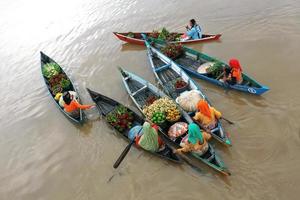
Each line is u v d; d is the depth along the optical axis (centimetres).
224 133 916
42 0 2022
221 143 920
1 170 1028
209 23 1472
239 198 791
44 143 1083
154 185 870
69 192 912
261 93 1029
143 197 849
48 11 1884
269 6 1477
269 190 791
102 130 1067
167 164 909
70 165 987
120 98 1182
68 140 1070
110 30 1592
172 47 1290
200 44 1364
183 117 1005
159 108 998
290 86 1057
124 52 1430
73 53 1493
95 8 1808
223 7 1555
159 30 1510
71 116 1118
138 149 968
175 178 871
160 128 983
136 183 886
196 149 864
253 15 1447
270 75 1120
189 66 1238
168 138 952
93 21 1695
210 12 1545
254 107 1015
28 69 1471
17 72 1473
